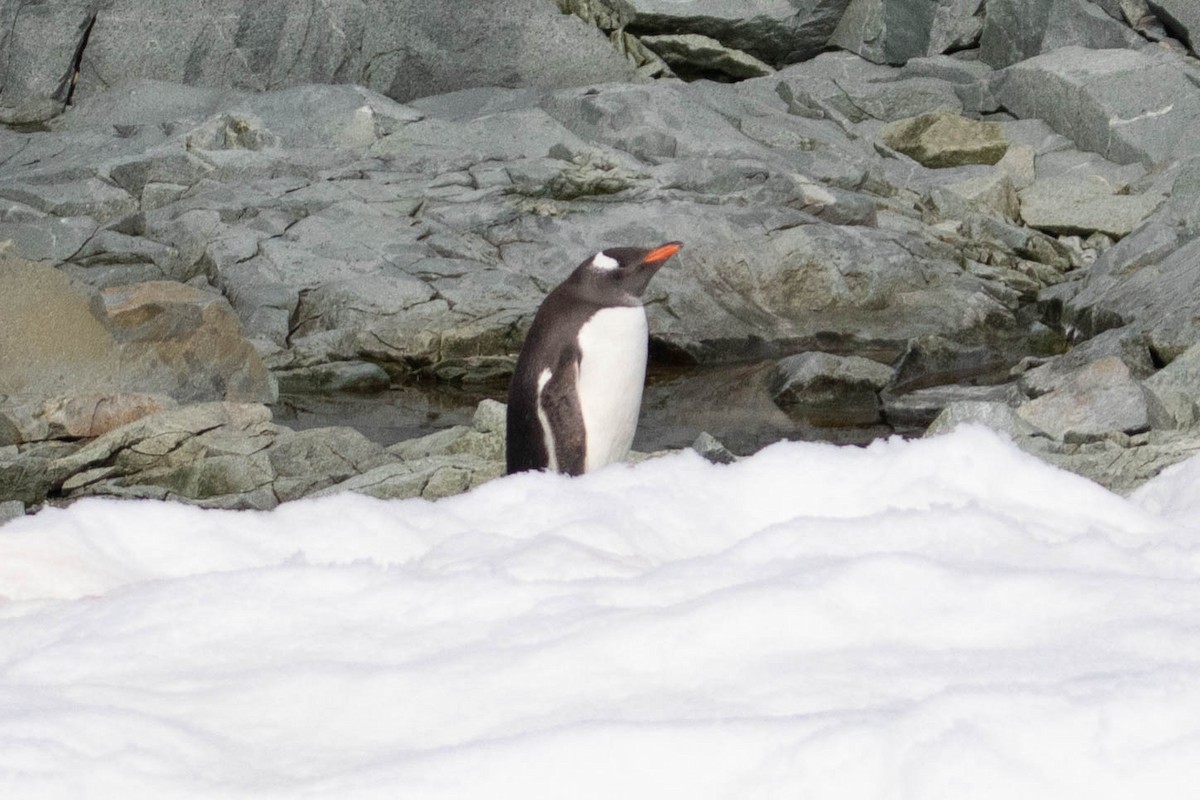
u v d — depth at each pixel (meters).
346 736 3.41
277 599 4.20
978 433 5.32
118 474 14.11
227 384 18.78
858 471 5.25
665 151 27.94
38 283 17.42
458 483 13.62
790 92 32.41
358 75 31.86
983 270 25.61
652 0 33.56
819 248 24.33
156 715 3.46
